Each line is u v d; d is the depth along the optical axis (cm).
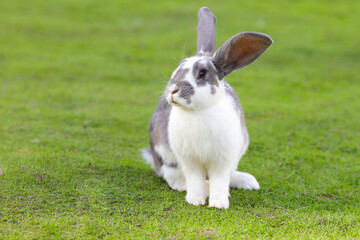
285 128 967
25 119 956
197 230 484
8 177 597
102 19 2147
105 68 1478
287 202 590
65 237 462
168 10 2284
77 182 607
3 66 1448
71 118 983
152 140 650
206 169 583
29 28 1947
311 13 2319
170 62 1553
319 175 706
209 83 523
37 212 516
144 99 1180
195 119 532
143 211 536
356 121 1023
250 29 1922
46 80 1325
